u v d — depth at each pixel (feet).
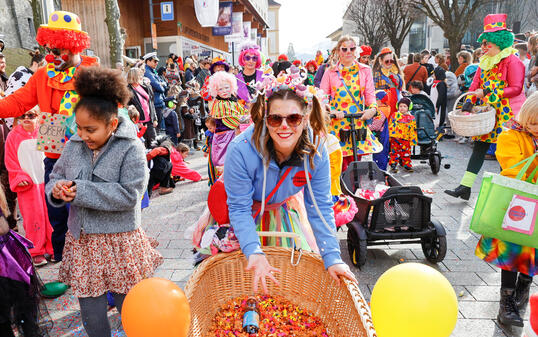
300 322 7.38
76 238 7.23
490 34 16.48
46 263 12.52
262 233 7.18
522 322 8.99
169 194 20.67
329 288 7.41
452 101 34.73
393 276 5.84
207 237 7.69
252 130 6.81
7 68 32.78
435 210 16.97
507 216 8.36
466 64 33.50
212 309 7.45
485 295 10.59
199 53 65.82
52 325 8.32
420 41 132.36
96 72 6.98
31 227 12.36
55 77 10.12
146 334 5.53
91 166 7.36
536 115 7.95
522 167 8.55
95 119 6.89
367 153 16.52
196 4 41.22
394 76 22.72
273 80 6.21
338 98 16.39
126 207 7.25
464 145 31.60
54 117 10.19
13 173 11.96
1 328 7.32
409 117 22.89
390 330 5.71
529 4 95.14
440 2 71.97
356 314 6.29
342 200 11.59
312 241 8.59
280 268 7.88
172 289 5.84
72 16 10.06
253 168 6.76
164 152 20.03
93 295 7.32
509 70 16.30
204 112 35.29
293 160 6.75
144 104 22.65
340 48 15.94
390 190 11.60
